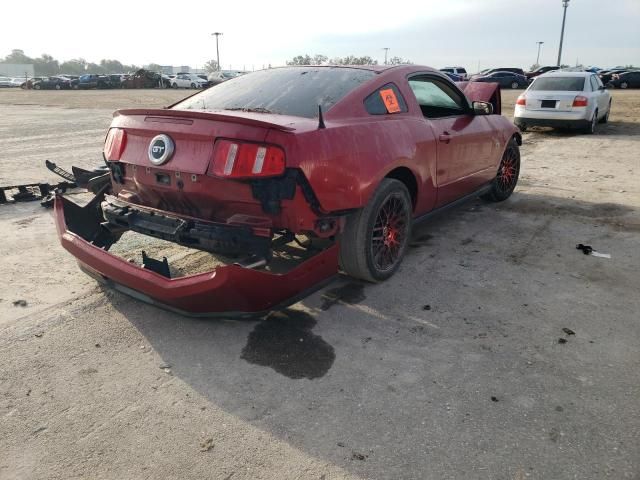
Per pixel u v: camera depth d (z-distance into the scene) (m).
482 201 6.13
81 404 2.50
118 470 2.10
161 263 3.09
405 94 3.92
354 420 2.38
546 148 10.16
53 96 33.56
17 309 3.43
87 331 3.16
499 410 2.43
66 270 4.09
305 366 2.81
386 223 3.68
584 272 4.02
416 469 2.09
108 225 3.72
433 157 4.05
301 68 4.05
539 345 2.99
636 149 9.81
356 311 3.41
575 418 2.37
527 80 36.03
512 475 2.05
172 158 3.04
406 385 2.63
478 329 3.17
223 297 2.80
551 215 5.54
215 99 3.79
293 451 2.20
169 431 2.32
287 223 2.94
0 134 12.68
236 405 2.49
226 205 2.98
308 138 2.88
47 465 2.12
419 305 3.48
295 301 3.17
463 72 40.28
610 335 3.09
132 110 3.27
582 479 2.03
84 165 8.50
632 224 5.19
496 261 4.25
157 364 2.83
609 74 33.22
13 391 2.59
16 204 6.03
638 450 2.17
